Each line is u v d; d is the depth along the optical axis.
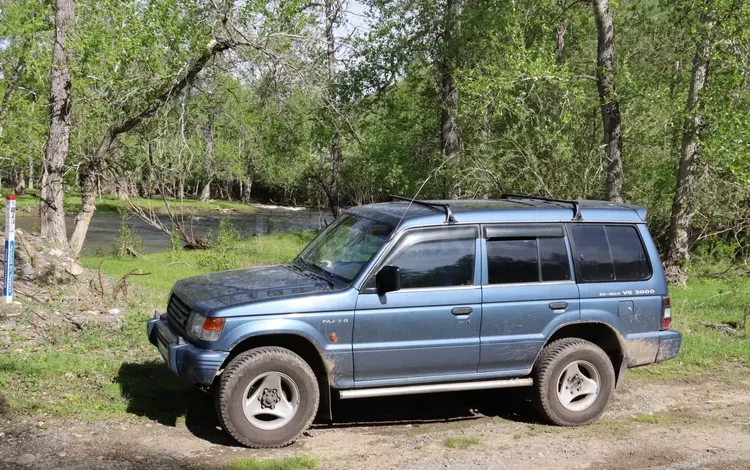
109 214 40.00
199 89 15.46
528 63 15.78
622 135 18.09
